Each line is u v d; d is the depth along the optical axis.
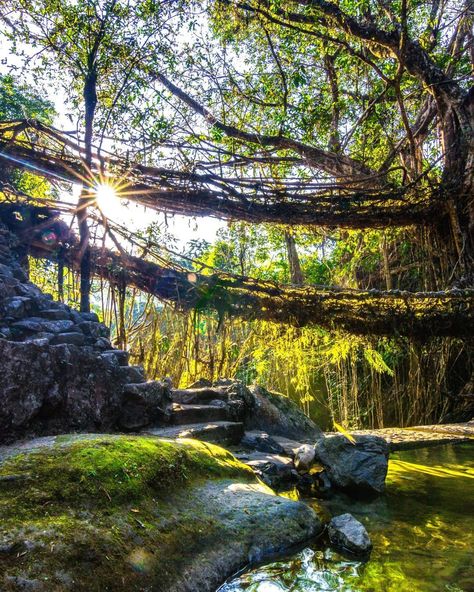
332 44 9.62
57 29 6.00
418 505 3.58
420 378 9.97
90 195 6.33
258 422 5.75
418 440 6.63
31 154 6.35
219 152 7.51
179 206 7.39
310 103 10.16
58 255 6.92
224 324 8.40
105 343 4.67
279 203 7.86
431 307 7.83
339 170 10.30
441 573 2.31
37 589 1.61
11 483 2.17
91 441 2.80
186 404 5.21
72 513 2.08
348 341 9.13
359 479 3.89
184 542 2.25
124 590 1.79
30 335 4.12
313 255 14.30
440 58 9.70
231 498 2.89
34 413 3.18
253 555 2.44
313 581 2.23
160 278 7.64
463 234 8.61
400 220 8.77
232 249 11.86
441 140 9.51
